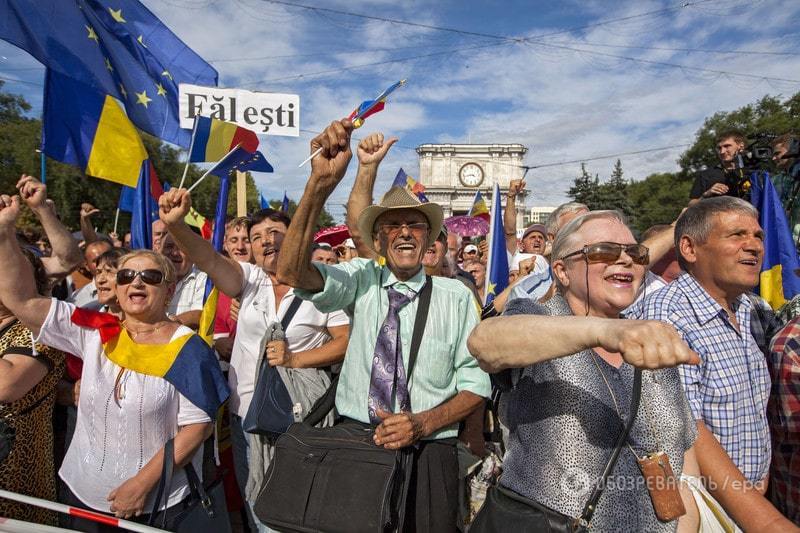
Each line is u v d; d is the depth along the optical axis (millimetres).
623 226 1898
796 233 4414
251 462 3068
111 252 3596
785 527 1979
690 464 2064
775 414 2465
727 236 2432
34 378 2668
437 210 2602
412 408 2490
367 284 2662
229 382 3510
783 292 3967
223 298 4266
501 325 1591
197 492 2666
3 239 2514
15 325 2770
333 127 2229
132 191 6215
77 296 4418
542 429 1722
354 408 2506
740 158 4500
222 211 4348
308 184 2254
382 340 2516
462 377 2586
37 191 3340
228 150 4137
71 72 4320
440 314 2566
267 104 5105
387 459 2189
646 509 1689
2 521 2223
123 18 4754
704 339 2398
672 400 1802
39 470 2748
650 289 3291
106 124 4488
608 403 1704
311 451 2281
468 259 7012
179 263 4613
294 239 2291
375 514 2084
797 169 4469
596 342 1329
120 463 2549
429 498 2369
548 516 1677
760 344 2750
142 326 2762
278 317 3365
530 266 5816
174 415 2625
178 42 5051
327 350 3109
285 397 2949
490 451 3006
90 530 2551
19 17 4082
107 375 2607
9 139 24141
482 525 1857
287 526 2172
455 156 53438
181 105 4875
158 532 2182
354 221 3076
